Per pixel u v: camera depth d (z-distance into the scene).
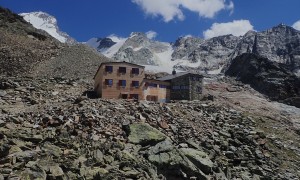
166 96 93.56
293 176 57.47
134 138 48.31
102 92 77.81
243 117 80.25
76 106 58.66
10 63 133.88
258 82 176.50
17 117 47.50
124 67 80.31
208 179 45.28
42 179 32.12
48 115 50.56
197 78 98.19
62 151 39.25
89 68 145.00
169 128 57.47
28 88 74.31
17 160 33.94
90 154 40.16
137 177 38.78
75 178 34.56
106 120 52.62
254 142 64.31
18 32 181.50
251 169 54.94
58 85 86.25
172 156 44.97
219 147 58.03
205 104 82.56
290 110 119.94
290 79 171.12
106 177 36.03
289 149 70.88
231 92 134.88
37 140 40.09
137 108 61.44
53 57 157.00
